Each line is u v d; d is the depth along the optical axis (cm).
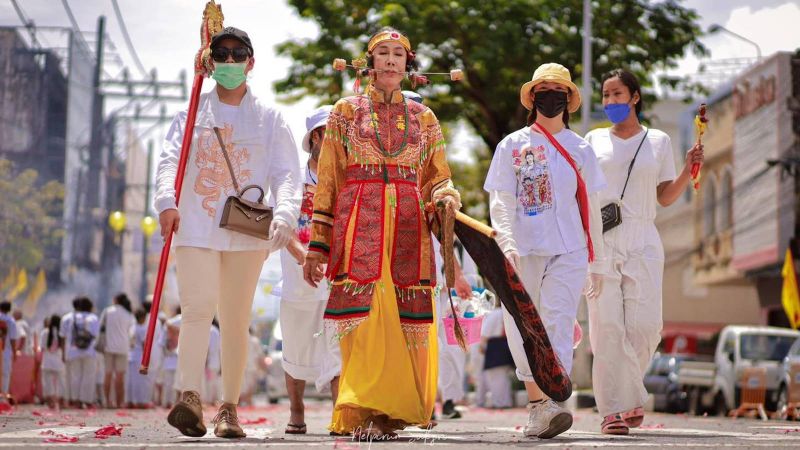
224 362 875
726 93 4641
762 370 2331
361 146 840
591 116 3159
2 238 4750
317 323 1034
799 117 3928
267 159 883
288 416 1812
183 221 852
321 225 844
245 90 888
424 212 849
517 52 3195
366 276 819
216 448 732
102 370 2694
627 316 1051
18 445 753
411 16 3238
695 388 2847
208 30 883
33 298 4778
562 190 937
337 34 3319
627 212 1056
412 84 870
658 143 1077
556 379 821
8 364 2272
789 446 807
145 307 2736
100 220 6431
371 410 812
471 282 1343
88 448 732
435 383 861
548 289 923
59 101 5203
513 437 897
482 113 3512
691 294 5912
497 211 939
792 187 3900
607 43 3406
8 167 4862
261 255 872
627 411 1022
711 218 4928
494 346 2542
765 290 4309
